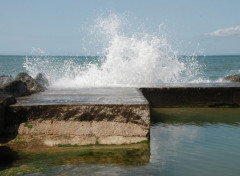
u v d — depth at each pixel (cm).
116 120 345
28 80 523
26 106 344
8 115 343
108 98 406
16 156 309
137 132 343
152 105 608
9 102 350
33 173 257
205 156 314
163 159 302
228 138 382
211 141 369
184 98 608
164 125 453
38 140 337
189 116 521
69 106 344
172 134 400
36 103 358
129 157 307
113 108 345
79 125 343
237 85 645
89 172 262
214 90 608
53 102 365
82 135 341
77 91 516
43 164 283
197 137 386
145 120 345
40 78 630
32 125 344
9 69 1931
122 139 341
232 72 1784
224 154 320
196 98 608
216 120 490
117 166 279
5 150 323
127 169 271
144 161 295
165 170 272
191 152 326
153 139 375
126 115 345
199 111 569
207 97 609
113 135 342
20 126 344
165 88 605
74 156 308
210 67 2455
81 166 278
